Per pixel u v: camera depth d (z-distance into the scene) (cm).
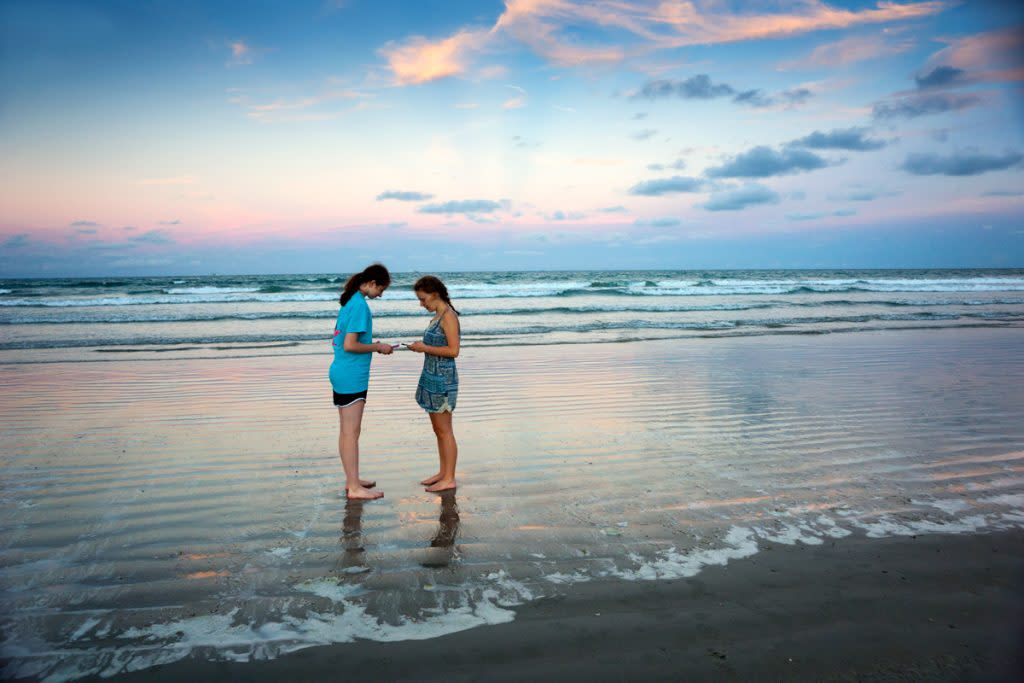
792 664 233
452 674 229
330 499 411
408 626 260
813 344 1292
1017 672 228
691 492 420
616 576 303
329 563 318
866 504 396
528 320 1930
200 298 2819
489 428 603
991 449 521
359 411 421
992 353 1134
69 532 355
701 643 247
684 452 517
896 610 270
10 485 436
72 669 231
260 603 278
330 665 234
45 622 262
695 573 306
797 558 321
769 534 351
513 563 317
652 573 306
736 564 314
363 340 418
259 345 1307
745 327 1695
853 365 1006
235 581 298
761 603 277
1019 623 260
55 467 479
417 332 1529
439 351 420
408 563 318
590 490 425
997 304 2614
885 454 508
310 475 462
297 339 1420
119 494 419
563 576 303
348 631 257
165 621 263
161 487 434
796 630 256
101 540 345
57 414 668
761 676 227
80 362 1059
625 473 461
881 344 1283
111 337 1444
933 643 246
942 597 281
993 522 367
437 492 425
